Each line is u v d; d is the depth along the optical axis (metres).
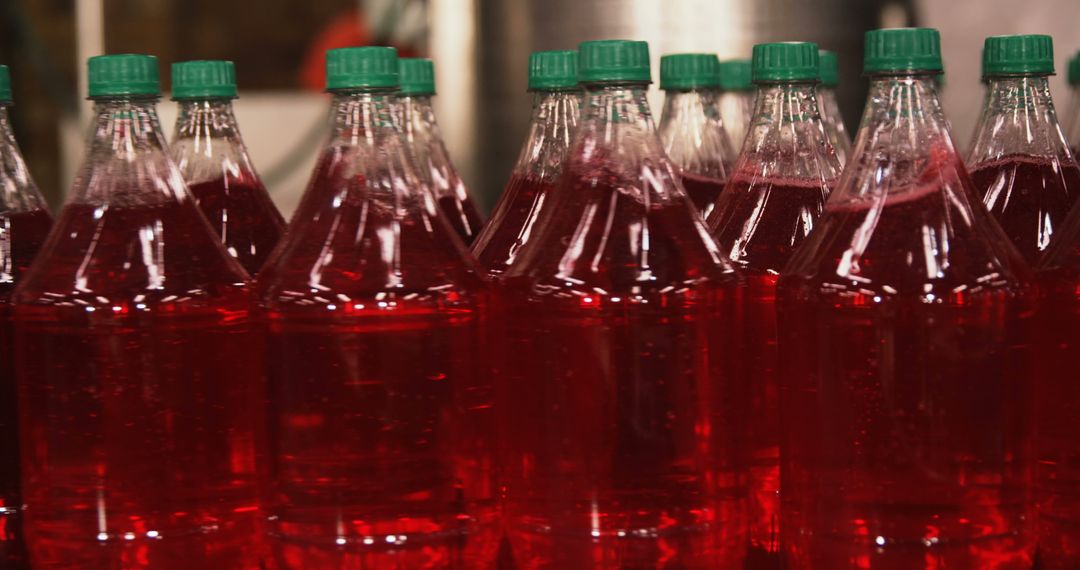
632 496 0.93
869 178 0.94
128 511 0.96
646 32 1.60
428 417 0.94
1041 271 0.96
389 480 0.94
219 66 1.07
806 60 1.01
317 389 0.94
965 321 0.92
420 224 0.96
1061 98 1.78
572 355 0.93
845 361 0.92
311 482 0.94
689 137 1.17
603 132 0.96
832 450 0.92
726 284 0.95
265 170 3.00
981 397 0.92
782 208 1.02
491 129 1.75
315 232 0.96
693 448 0.94
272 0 3.11
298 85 3.14
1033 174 1.04
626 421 0.93
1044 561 0.97
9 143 1.06
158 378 0.96
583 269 0.94
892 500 0.92
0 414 1.02
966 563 0.92
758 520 1.01
